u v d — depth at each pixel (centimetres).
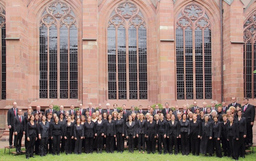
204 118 1636
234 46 2411
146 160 1472
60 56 2527
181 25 2600
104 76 2506
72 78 2520
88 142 1675
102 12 2519
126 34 2558
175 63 2575
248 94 2650
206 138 1608
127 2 2561
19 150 1661
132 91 2541
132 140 1691
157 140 1766
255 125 2534
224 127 1602
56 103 2466
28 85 2445
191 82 2584
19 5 2261
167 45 2380
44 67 2508
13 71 2241
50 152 1678
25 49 2384
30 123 1574
